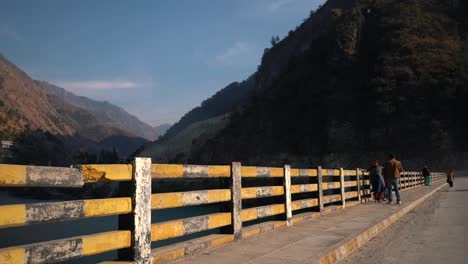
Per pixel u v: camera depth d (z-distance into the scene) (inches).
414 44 4136.3
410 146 3508.9
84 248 174.7
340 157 3806.6
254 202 2493.8
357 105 3991.1
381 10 4884.4
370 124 3804.1
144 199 205.0
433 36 4325.8
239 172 303.0
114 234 190.5
